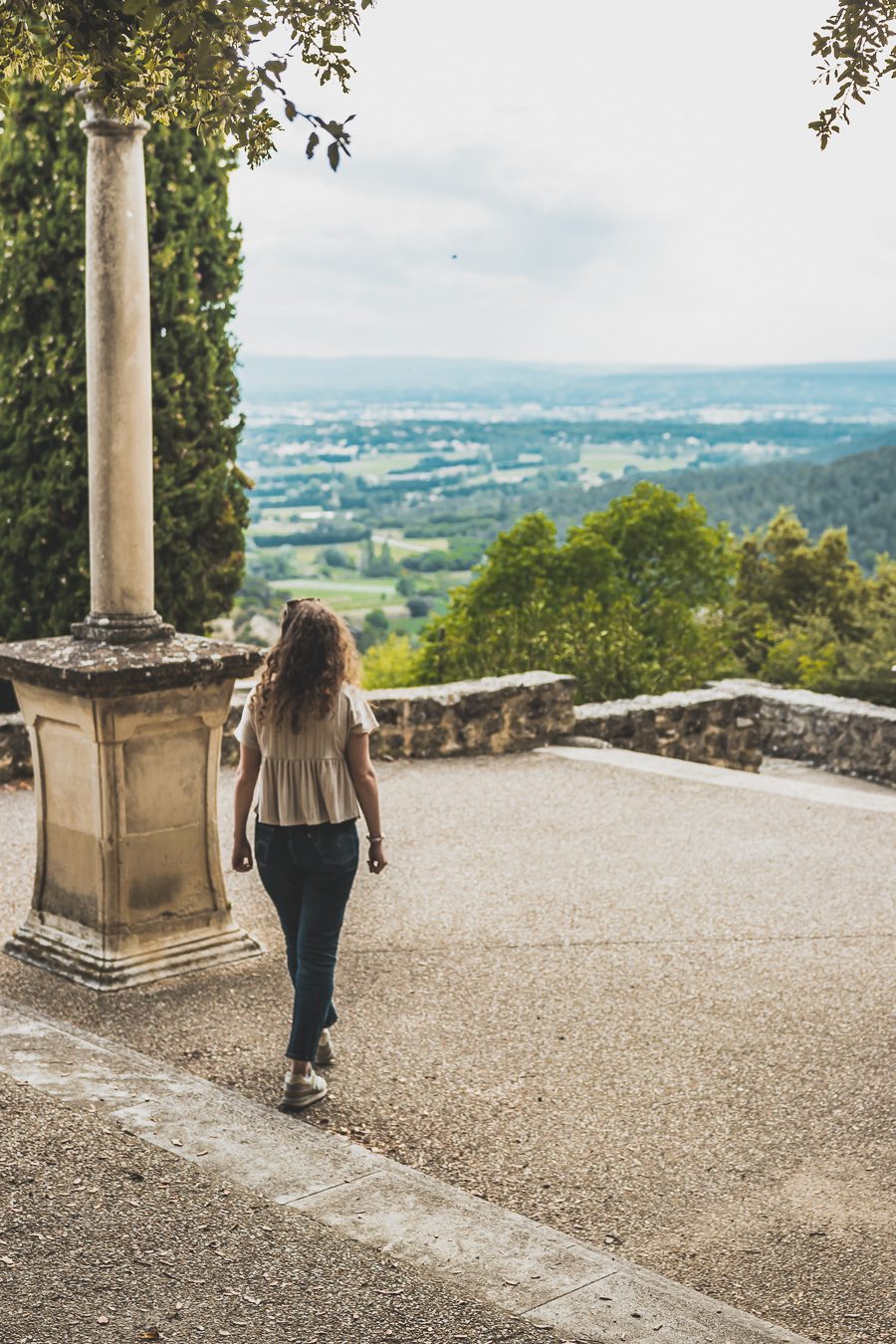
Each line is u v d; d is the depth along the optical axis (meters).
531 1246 3.42
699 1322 3.08
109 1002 5.52
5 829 8.38
